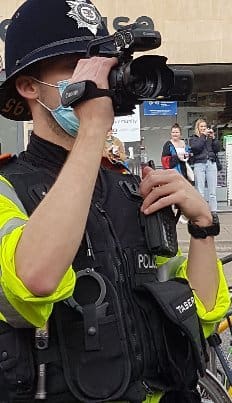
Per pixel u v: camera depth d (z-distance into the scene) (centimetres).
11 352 163
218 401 361
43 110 183
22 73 184
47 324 163
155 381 177
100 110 158
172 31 1445
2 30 1218
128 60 163
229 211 1472
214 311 197
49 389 164
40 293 151
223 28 1457
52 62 180
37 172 178
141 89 163
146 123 1505
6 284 154
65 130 181
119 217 184
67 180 153
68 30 179
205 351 191
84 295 168
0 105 197
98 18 184
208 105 1599
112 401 167
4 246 155
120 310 170
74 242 150
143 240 184
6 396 167
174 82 167
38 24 179
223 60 1464
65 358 164
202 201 192
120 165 204
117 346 167
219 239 1079
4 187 171
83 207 152
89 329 165
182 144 1253
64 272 151
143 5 1427
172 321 175
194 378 182
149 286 178
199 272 196
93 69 160
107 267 174
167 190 185
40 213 151
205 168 1332
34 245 149
